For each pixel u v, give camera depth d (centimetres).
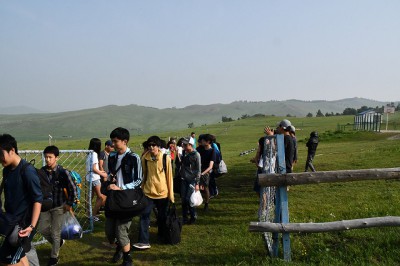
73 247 694
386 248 555
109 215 563
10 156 420
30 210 427
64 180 613
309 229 527
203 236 721
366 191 974
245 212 877
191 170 802
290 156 784
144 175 692
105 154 896
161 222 707
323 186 1088
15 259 416
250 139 5356
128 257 575
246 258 581
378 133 3888
